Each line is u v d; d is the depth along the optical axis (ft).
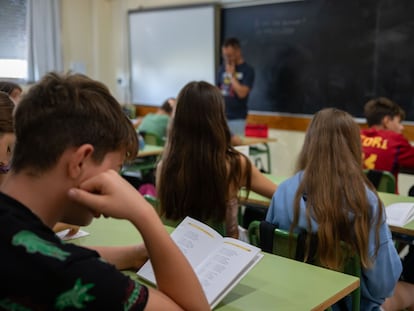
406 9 14.98
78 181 2.79
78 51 23.07
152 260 3.01
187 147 6.41
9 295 2.38
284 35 17.75
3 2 19.97
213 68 19.65
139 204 2.97
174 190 6.52
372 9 15.66
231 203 6.85
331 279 4.44
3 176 4.22
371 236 5.39
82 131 2.72
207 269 3.98
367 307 5.64
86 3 23.16
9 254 2.40
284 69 17.93
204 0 19.69
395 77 15.46
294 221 5.69
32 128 2.70
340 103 16.74
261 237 5.89
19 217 2.56
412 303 6.73
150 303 2.71
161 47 21.48
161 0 21.39
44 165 2.70
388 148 10.51
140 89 22.79
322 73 17.02
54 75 2.93
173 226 6.72
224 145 6.48
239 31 18.94
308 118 17.52
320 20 16.81
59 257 2.46
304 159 6.05
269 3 17.93
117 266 4.39
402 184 15.75
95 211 2.86
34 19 20.83
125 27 23.03
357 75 16.25
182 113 6.42
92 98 2.81
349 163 5.59
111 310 2.48
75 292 2.41
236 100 17.54
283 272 4.59
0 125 4.25
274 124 18.47
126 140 2.96
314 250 5.50
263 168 18.40
